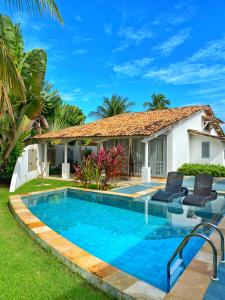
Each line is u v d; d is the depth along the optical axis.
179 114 21.00
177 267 5.45
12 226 7.84
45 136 21.91
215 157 20.38
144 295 3.90
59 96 27.78
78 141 28.48
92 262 4.95
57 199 13.10
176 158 19.59
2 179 17.59
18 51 16.47
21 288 4.26
